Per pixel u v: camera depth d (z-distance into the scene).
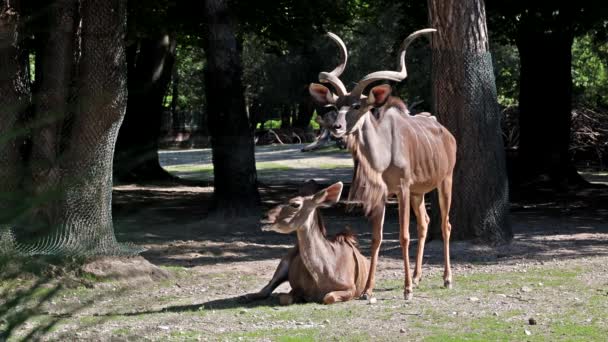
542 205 26.36
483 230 16.56
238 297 11.44
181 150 56.03
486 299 11.49
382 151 10.88
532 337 9.30
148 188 30.61
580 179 30.42
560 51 29.83
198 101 74.56
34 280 2.35
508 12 24.81
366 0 34.16
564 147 30.30
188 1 26.19
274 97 63.41
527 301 11.33
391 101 11.46
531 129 30.33
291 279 11.29
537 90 30.11
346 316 10.32
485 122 16.59
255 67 63.69
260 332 9.46
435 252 16.16
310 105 65.12
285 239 18.86
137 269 12.20
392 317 10.29
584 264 14.66
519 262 15.05
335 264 11.03
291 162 48.78
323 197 10.53
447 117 16.61
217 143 21.67
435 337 9.27
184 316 10.28
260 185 35.00
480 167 16.53
